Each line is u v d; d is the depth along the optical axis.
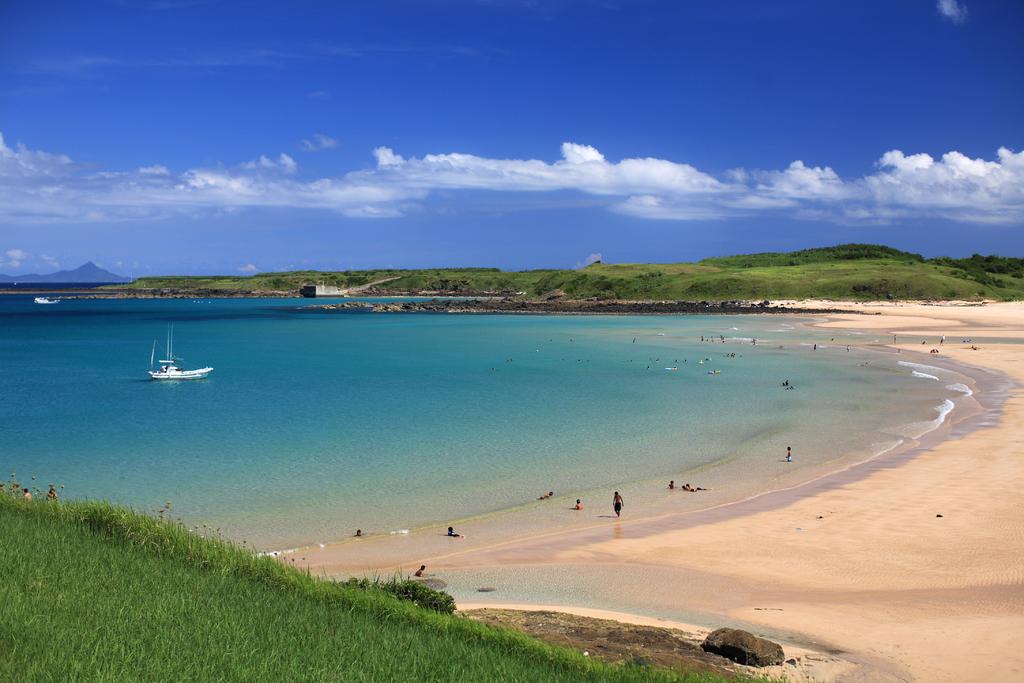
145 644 14.32
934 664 18.48
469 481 38.84
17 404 62.94
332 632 16.66
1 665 12.48
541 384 74.62
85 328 158.62
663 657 18.55
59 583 17.06
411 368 88.69
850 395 65.75
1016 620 21.02
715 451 45.59
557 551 28.67
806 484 37.78
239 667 13.88
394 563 27.47
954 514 31.69
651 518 32.78
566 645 19.19
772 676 17.77
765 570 26.14
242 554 21.09
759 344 114.31
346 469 40.97
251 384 75.50
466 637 18.00
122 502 34.47
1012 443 44.72
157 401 64.75
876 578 24.98
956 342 111.38
